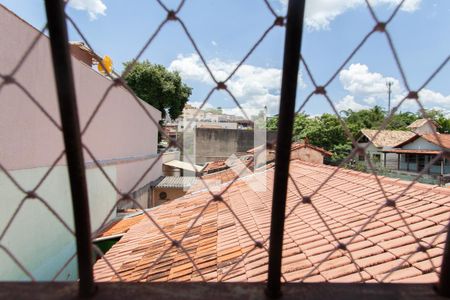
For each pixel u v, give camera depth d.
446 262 0.80
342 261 2.35
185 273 2.89
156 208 6.78
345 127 0.88
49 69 4.74
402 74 0.82
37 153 4.46
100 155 7.64
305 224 3.39
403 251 2.26
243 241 3.36
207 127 14.80
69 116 0.70
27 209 4.19
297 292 0.82
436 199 3.13
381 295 0.81
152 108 13.11
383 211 3.19
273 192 0.79
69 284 0.82
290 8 0.70
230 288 0.83
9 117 3.89
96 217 6.49
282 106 0.75
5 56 3.79
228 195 6.12
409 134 25.08
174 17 0.76
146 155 12.45
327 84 0.81
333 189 4.65
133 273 3.17
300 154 11.05
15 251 3.88
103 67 0.81
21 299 0.77
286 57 0.72
